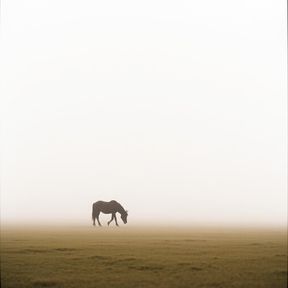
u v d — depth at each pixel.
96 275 21.98
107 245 35.00
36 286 19.89
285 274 21.80
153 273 22.41
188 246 34.16
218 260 26.17
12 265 24.80
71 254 29.30
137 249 32.09
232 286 19.50
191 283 20.06
